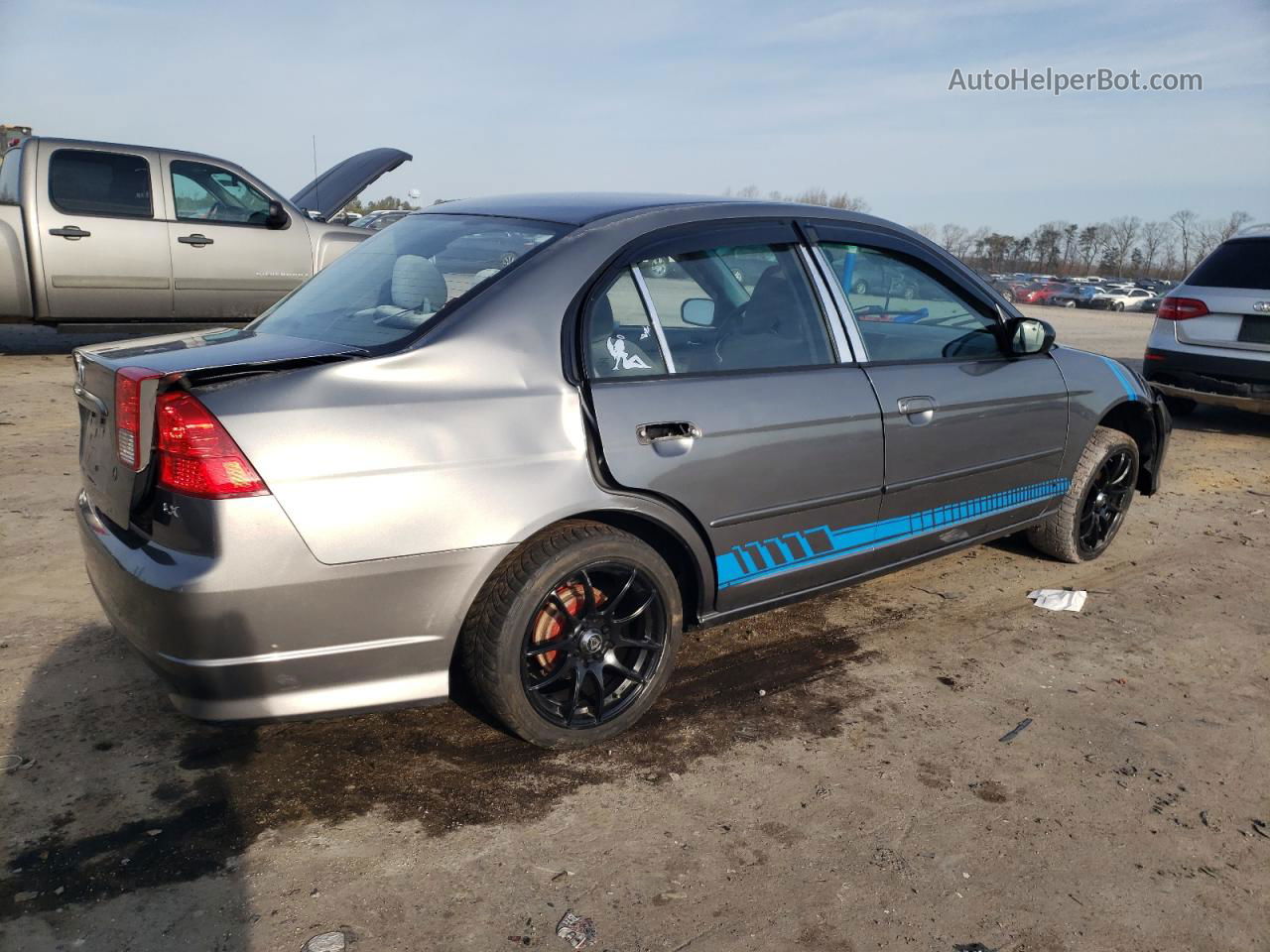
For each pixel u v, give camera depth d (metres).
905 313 3.65
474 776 2.74
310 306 3.09
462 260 2.94
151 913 2.15
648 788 2.72
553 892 2.29
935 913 2.28
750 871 2.39
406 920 2.17
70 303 8.40
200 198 8.95
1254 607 4.32
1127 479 4.82
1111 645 3.86
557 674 2.80
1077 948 2.19
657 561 2.89
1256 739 3.16
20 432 6.31
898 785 2.79
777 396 3.10
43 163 8.20
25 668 3.22
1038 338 3.95
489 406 2.57
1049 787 2.82
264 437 2.29
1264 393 7.51
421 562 2.46
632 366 2.85
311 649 2.40
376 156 10.79
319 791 2.64
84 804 2.53
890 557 3.61
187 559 2.29
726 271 3.15
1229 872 2.48
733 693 3.30
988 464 3.88
